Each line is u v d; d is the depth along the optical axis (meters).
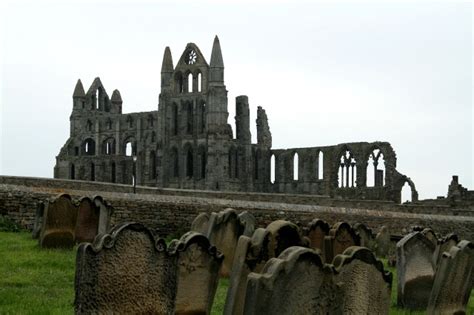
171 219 42.78
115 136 134.50
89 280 15.84
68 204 29.86
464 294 20.77
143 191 53.75
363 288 16.89
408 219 54.28
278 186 121.44
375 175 107.12
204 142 117.31
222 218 25.64
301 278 15.37
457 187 88.62
